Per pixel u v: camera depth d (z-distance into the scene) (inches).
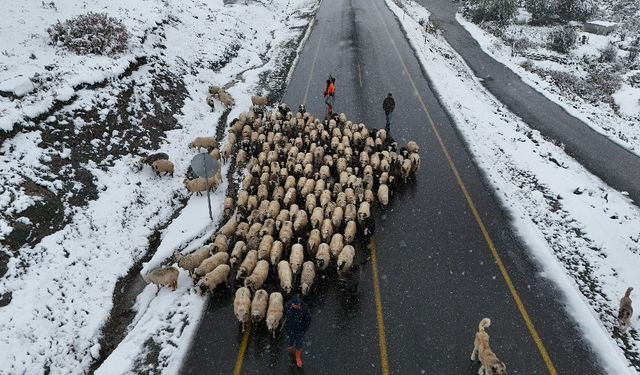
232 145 771.4
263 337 432.8
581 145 951.0
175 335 434.3
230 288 491.2
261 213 572.7
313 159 733.9
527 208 645.3
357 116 917.8
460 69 1358.3
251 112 879.7
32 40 837.2
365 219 557.9
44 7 965.2
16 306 430.6
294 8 2001.7
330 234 541.3
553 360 409.1
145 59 938.7
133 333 438.0
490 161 766.5
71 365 408.2
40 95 666.8
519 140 892.0
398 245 559.2
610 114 1173.7
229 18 1505.9
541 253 548.4
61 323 437.1
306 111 939.3
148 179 679.7
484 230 587.5
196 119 894.4
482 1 2020.2
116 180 644.1
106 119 724.0
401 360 406.3
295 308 376.5
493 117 997.8
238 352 416.8
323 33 1556.3
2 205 503.2
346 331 437.1
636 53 1578.5
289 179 655.8
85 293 476.4
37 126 628.1
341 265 478.0
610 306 480.1
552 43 1679.4
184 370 400.5
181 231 579.2
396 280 502.6
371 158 714.2
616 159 893.2
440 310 461.4
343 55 1310.3
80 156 639.1
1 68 710.5
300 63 1250.0
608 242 584.4
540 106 1157.7
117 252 540.7
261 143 786.8
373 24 1681.8
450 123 900.0
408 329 438.6
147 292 493.0
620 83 1380.4
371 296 480.1
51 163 596.1
